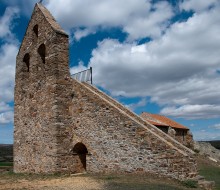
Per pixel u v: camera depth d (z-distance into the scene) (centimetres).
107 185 1138
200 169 2081
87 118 1623
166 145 1315
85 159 1716
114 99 1803
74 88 1711
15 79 2056
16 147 1962
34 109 1827
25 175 1694
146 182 1206
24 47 2005
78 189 1079
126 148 1442
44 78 1766
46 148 1681
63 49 1731
